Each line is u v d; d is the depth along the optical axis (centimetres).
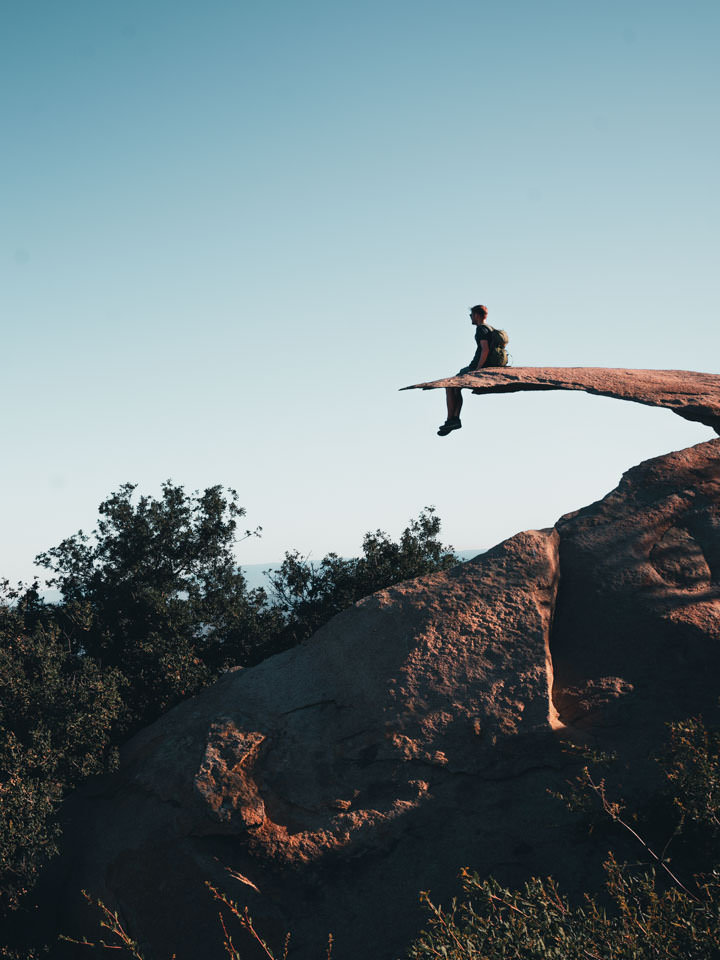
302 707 1456
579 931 695
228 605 2252
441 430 1567
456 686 1372
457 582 1498
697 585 1423
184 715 1582
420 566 2438
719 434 1628
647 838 1173
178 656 1912
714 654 1329
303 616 2350
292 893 1257
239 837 1312
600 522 1541
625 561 1473
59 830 1402
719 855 1068
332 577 2400
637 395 1536
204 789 1360
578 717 1330
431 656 1410
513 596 1449
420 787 1307
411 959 703
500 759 1303
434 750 1330
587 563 1493
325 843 1283
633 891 828
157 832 1367
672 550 1471
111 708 1616
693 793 927
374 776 1335
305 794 1348
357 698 1425
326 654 1513
